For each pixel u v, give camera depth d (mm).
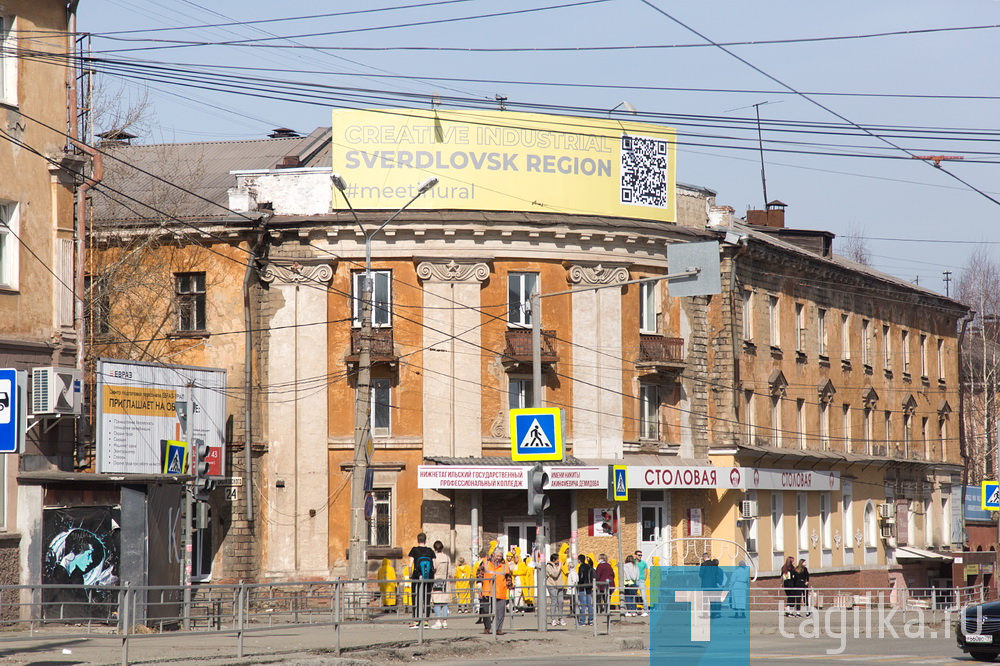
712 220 59625
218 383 49094
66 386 36938
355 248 52469
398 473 51938
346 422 52281
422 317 52406
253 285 52969
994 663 31281
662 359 55875
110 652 27094
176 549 37344
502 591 34844
